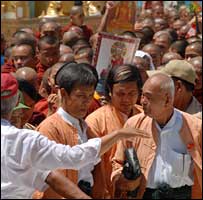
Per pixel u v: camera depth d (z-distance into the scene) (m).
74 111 5.79
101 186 5.85
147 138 5.88
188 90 7.28
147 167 5.94
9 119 4.96
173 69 7.20
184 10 25.12
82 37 14.30
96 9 24.03
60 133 5.72
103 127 6.46
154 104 5.87
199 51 11.87
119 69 6.58
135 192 5.86
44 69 10.80
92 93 5.81
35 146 4.84
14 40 12.71
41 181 4.95
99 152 5.21
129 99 6.54
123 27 21.06
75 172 5.61
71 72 5.76
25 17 23.91
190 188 6.02
